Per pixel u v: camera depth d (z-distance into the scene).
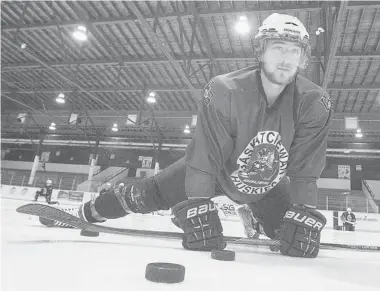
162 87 20.23
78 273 0.98
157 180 2.43
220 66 16.89
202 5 12.61
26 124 30.08
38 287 0.80
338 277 1.33
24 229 2.30
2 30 15.94
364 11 11.83
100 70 19.28
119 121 27.62
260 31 1.77
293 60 1.72
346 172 26.56
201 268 1.28
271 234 2.64
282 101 1.88
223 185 2.29
